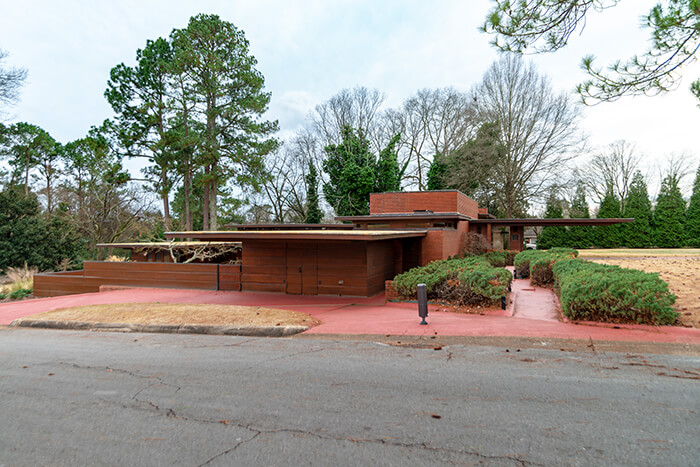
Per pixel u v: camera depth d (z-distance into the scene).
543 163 33.81
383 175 37.59
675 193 34.91
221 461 3.10
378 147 43.25
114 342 7.76
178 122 31.47
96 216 34.91
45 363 6.27
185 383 5.05
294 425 3.72
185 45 29.25
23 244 25.98
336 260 13.81
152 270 16.84
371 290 13.82
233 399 4.44
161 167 30.42
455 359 5.81
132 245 20.30
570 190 34.94
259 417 3.93
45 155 41.69
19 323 10.15
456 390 4.52
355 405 4.16
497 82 33.81
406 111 42.84
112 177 30.27
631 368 5.16
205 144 29.91
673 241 34.31
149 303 11.91
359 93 42.53
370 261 13.82
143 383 5.11
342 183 36.78
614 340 6.49
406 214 20.22
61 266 26.70
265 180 35.31
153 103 29.39
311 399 4.37
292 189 43.00
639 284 7.45
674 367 5.14
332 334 7.86
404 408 4.05
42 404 4.46
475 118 35.81
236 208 41.47
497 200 38.16
